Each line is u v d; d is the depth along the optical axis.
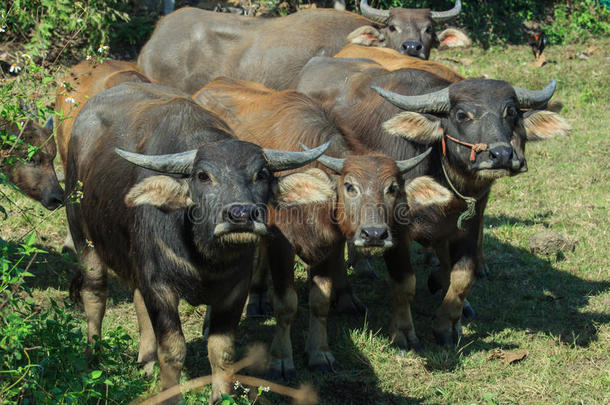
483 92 6.75
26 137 8.21
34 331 5.35
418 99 7.05
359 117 7.81
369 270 9.30
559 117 7.10
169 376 5.51
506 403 6.38
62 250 9.24
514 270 9.39
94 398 5.61
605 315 8.08
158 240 5.36
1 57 15.03
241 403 5.43
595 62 19.77
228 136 5.69
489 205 11.39
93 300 6.52
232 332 5.69
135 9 19.98
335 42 12.40
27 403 4.73
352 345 7.39
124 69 9.21
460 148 6.87
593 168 12.78
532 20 23.08
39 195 8.44
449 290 7.57
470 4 22.12
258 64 12.42
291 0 19.94
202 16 12.88
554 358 7.10
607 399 6.38
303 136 7.07
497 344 7.51
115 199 5.77
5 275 4.88
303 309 8.33
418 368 7.03
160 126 5.81
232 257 5.32
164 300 5.46
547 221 10.77
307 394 6.44
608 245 9.95
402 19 12.12
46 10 15.64
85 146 6.50
